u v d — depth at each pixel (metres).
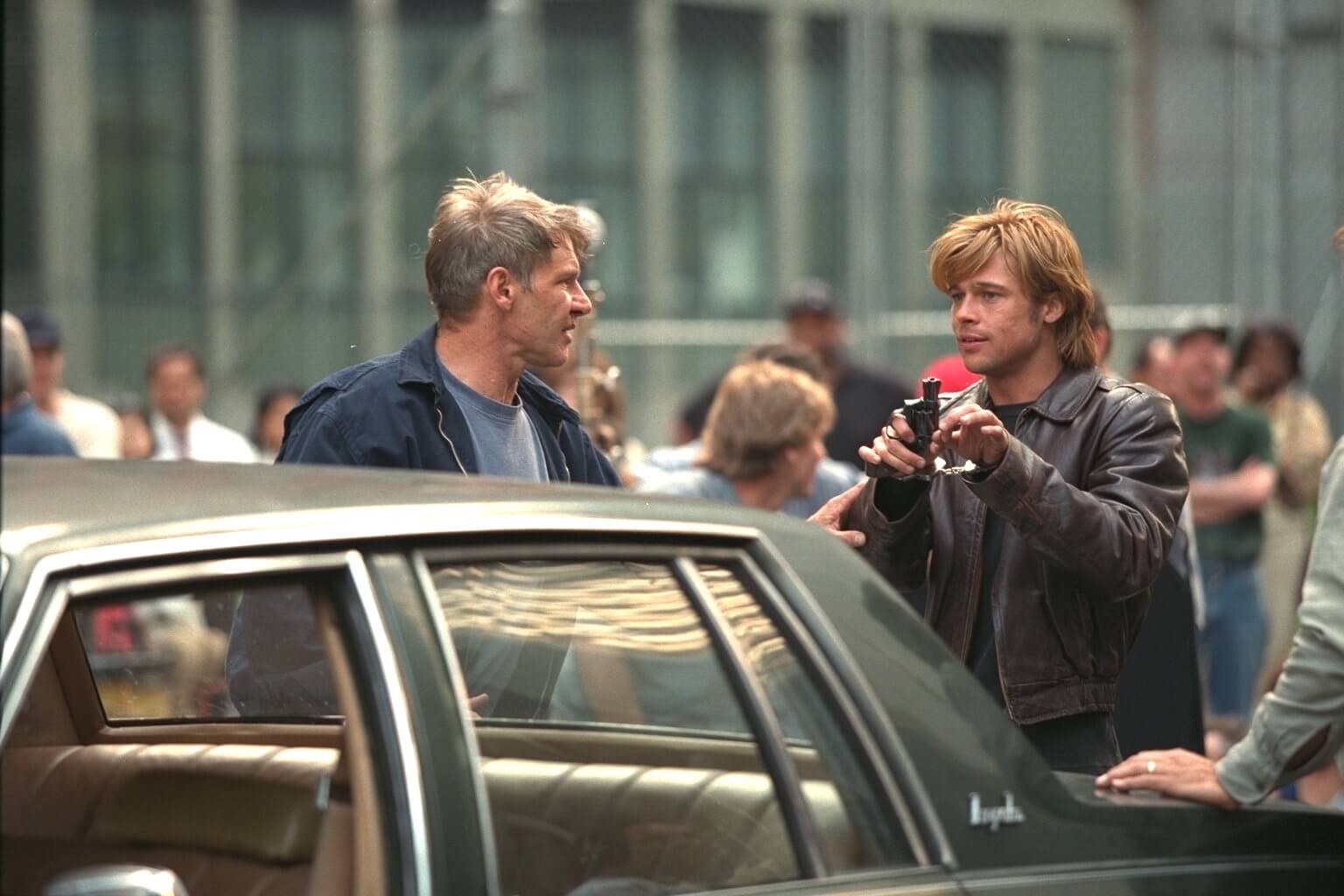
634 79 43.72
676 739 7.29
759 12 43.66
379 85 44.94
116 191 42.66
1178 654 14.01
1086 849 7.96
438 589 6.88
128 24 43.09
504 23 28.17
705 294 43.91
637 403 33.94
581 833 7.03
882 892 7.27
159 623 7.62
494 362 11.16
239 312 36.56
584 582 7.26
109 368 36.31
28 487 6.75
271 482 7.14
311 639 7.04
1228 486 23.92
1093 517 9.65
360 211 38.41
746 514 7.87
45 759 8.16
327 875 6.77
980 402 10.95
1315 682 8.89
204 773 7.53
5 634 5.99
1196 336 24.17
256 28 44.50
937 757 7.64
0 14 40.59
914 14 39.28
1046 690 10.24
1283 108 33.03
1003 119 40.03
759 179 43.88
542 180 43.19
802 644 7.56
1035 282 10.45
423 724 6.64
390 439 10.75
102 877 6.04
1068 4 38.19
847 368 26.27
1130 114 36.66
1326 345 33.38
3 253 37.41
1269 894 8.47
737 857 7.22
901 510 10.30
